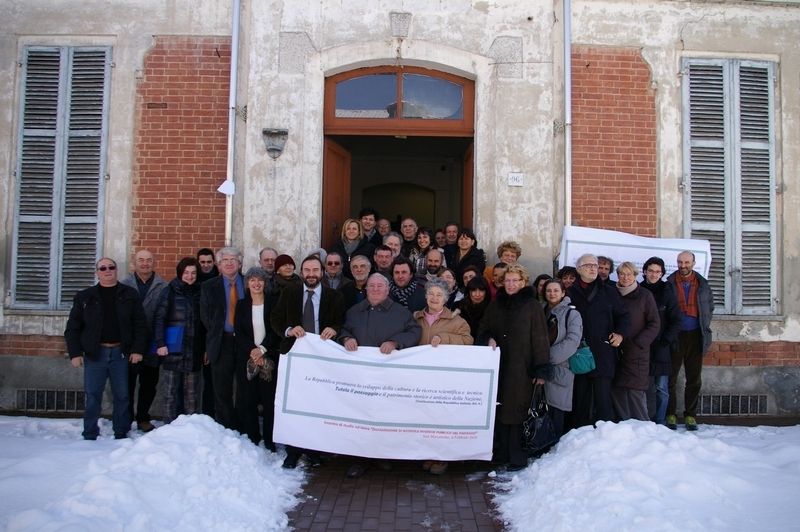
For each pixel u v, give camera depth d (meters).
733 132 7.13
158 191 6.89
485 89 6.88
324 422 4.90
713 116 7.13
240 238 6.83
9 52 6.99
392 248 6.16
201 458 4.45
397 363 4.89
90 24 6.98
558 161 6.93
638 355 5.52
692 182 7.07
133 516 3.59
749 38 7.17
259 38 6.82
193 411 5.80
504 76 6.87
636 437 4.75
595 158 6.97
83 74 6.99
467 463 5.36
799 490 4.24
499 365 5.02
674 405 6.37
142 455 4.27
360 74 7.07
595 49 7.03
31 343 6.81
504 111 6.85
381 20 6.86
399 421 4.87
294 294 5.13
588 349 5.23
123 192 6.90
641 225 6.98
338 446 4.86
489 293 5.66
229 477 4.42
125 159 6.91
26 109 6.99
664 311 5.96
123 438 5.69
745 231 7.12
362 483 4.88
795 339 7.07
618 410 5.66
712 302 6.37
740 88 7.16
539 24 6.90
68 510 3.58
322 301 5.11
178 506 3.90
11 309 6.84
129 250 6.88
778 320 7.05
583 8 7.03
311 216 6.74
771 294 7.12
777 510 3.95
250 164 6.75
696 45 7.10
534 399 5.19
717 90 7.14
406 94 7.09
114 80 6.96
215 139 6.90
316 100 6.81
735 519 3.82
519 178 6.80
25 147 6.97
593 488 4.08
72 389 6.77
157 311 5.73
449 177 11.71
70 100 6.98
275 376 5.31
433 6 6.89
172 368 5.69
